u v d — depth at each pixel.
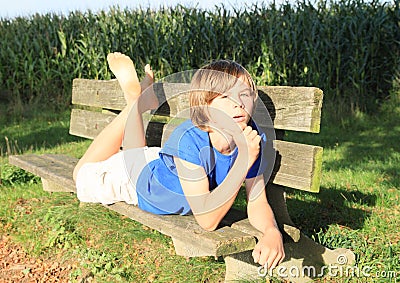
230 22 11.15
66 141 8.71
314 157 3.09
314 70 10.02
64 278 3.85
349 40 10.39
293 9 10.61
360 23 10.28
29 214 4.92
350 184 5.48
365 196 5.04
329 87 10.14
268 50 10.20
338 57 10.10
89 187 3.47
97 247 4.14
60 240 4.33
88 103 5.28
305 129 3.13
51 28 12.76
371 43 10.29
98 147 3.64
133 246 4.11
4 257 4.28
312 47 9.92
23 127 9.97
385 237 4.00
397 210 4.64
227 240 2.72
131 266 3.83
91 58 11.79
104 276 3.70
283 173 3.26
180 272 3.67
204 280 3.58
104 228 4.38
